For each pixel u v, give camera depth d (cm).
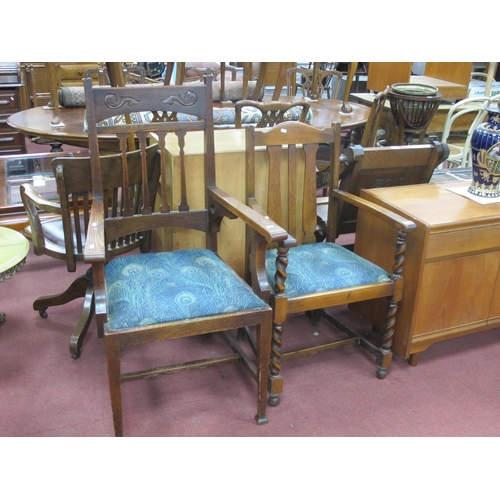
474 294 199
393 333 191
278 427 171
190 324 146
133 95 170
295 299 169
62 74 435
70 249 188
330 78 556
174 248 210
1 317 221
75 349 199
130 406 178
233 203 169
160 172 194
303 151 213
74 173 175
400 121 286
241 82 367
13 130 453
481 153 193
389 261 201
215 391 187
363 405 182
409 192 209
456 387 194
